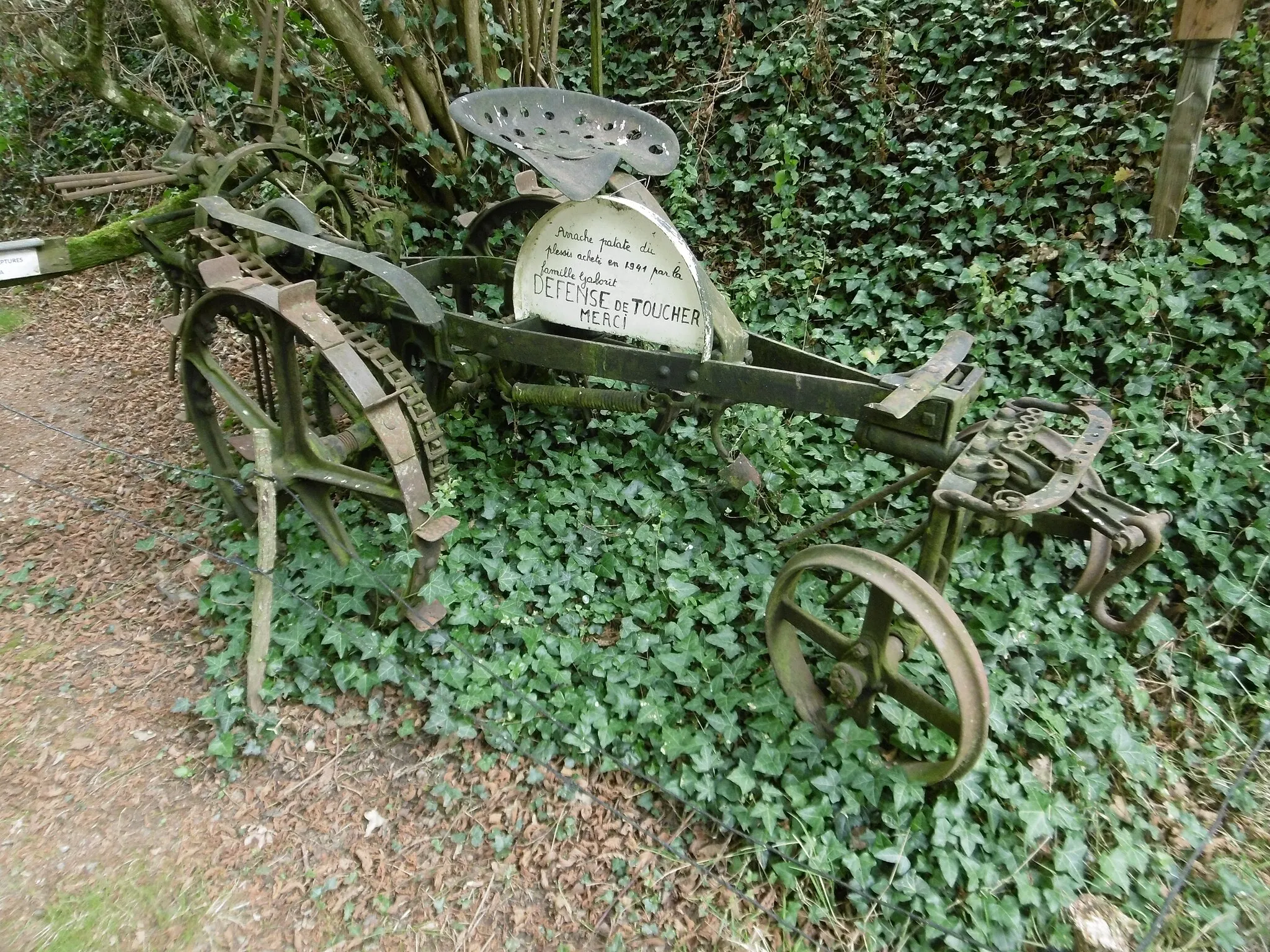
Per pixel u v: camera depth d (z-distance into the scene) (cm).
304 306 303
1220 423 387
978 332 443
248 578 354
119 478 451
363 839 273
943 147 499
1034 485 246
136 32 746
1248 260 418
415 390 321
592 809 279
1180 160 411
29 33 733
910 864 259
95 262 439
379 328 462
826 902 250
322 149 511
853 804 265
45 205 792
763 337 335
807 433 418
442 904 255
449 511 322
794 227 520
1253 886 262
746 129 559
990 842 263
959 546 350
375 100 480
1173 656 329
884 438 277
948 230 473
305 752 299
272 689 310
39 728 308
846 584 314
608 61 621
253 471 372
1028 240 448
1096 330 421
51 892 256
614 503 388
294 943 245
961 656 229
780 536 372
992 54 498
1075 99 478
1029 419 267
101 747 301
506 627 329
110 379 560
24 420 512
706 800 274
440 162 495
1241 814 287
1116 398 412
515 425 419
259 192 527
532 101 346
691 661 313
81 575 383
